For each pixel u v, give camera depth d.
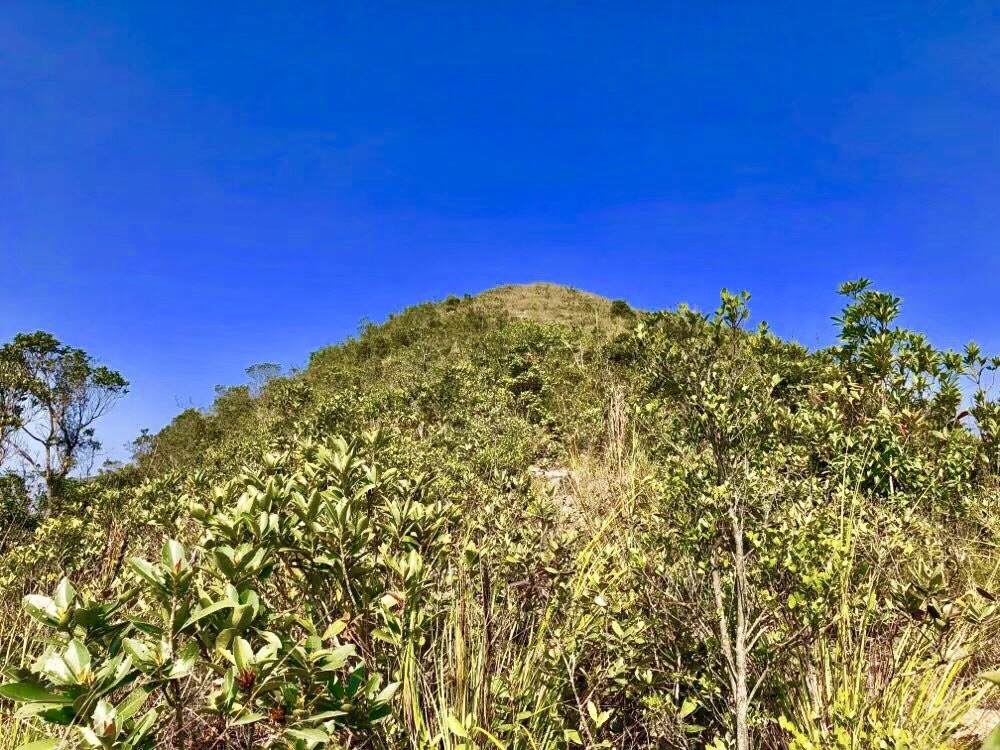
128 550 3.21
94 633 1.16
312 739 1.07
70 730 1.02
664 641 1.86
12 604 2.97
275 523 1.53
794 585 1.66
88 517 4.83
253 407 12.78
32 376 12.53
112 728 0.99
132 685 1.43
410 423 6.39
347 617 1.53
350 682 1.28
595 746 1.55
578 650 1.71
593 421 5.39
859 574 1.91
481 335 15.65
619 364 7.40
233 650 1.12
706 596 1.89
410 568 1.62
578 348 9.85
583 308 25.89
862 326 4.27
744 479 1.79
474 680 1.66
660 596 1.90
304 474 2.12
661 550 2.03
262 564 1.37
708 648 1.71
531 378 8.87
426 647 1.81
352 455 2.04
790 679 1.77
